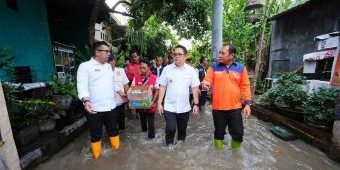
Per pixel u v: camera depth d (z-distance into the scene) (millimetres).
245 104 3830
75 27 10836
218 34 7980
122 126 5453
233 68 3822
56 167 3643
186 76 4086
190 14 12633
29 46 6164
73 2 8961
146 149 4238
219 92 3854
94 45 3816
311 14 8359
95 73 3809
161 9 11422
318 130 4277
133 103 4418
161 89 4227
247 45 12820
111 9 10195
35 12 6453
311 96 4879
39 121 4254
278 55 10719
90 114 3859
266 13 7977
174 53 3986
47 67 6852
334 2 7219
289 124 5102
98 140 3955
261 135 4949
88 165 3688
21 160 3334
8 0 5559
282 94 5652
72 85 6129
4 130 2797
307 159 3727
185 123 4328
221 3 7848
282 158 3783
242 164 3598
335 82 4398
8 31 5504
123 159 3865
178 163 3674
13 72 5176
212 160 3750
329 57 6156
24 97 4922
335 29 7188
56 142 4270
